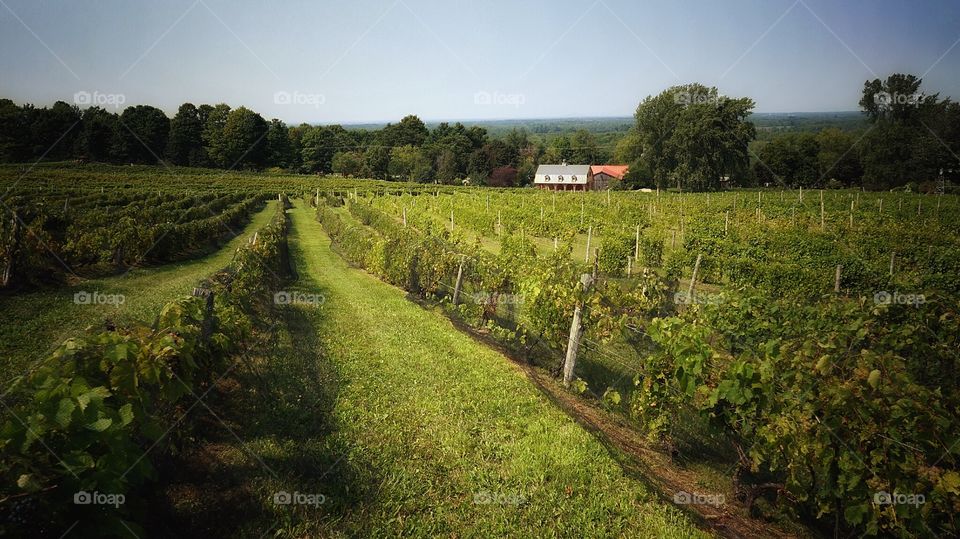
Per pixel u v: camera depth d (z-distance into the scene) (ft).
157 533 12.46
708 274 62.80
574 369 28.81
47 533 9.01
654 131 239.71
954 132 185.78
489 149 344.90
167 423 14.87
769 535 15.81
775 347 17.85
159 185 198.18
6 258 40.98
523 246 65.10
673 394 19.84
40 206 76.18
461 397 24.34
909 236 78.54
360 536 14.26
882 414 13.65
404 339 33.81
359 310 42.37
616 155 296.71
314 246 89.30
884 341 21.43
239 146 314.96
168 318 17.11
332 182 274.98
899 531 13.37
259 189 226.38
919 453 13.19
